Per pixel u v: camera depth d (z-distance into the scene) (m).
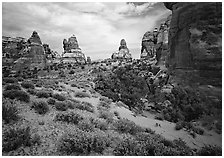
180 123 15.52
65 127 8.02
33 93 12.95
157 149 7.40
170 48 29.11
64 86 23.05
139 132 10.05
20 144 5.84
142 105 24.00
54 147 6.24
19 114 8.23
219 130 14.64
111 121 10.98
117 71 36.81
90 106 14.00
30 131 6.90
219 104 17.62
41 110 9.33
